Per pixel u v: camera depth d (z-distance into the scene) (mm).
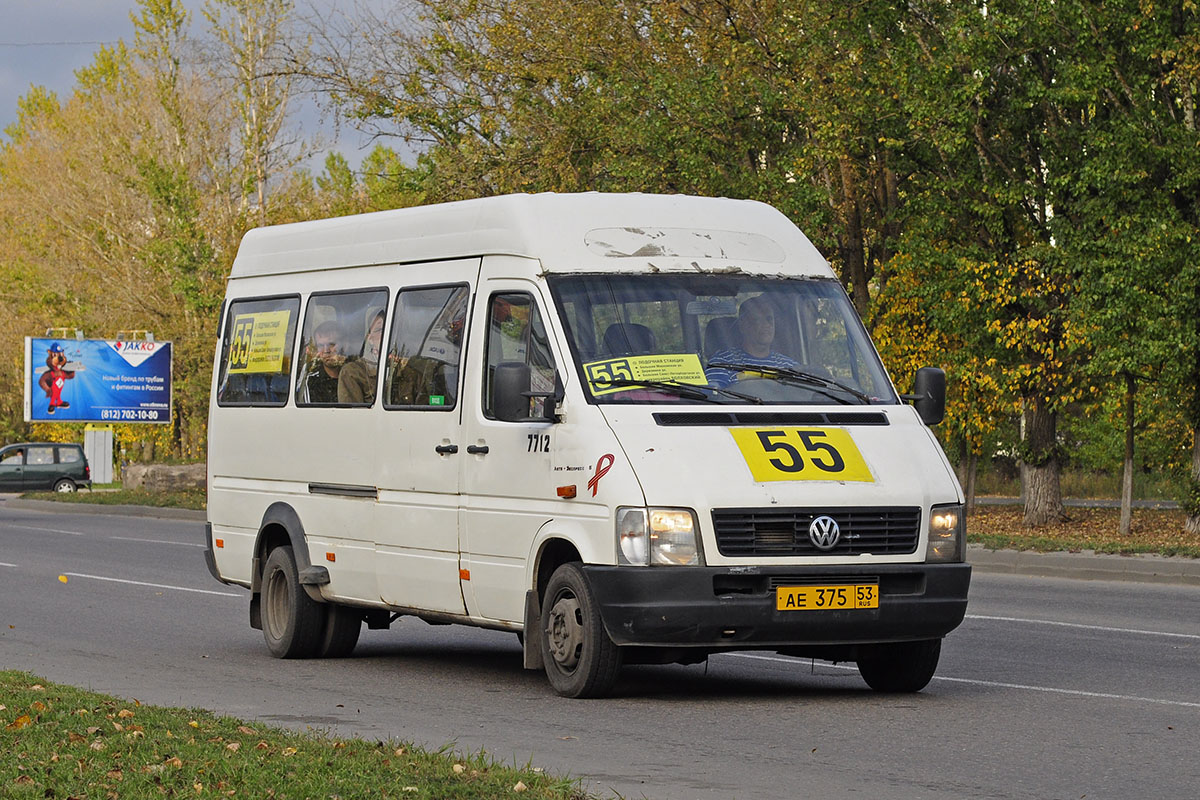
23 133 88625
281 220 58500
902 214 35562
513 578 12672
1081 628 17922
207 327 59844
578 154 38781
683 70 35281
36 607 20578
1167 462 41000
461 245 13695
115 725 10086
